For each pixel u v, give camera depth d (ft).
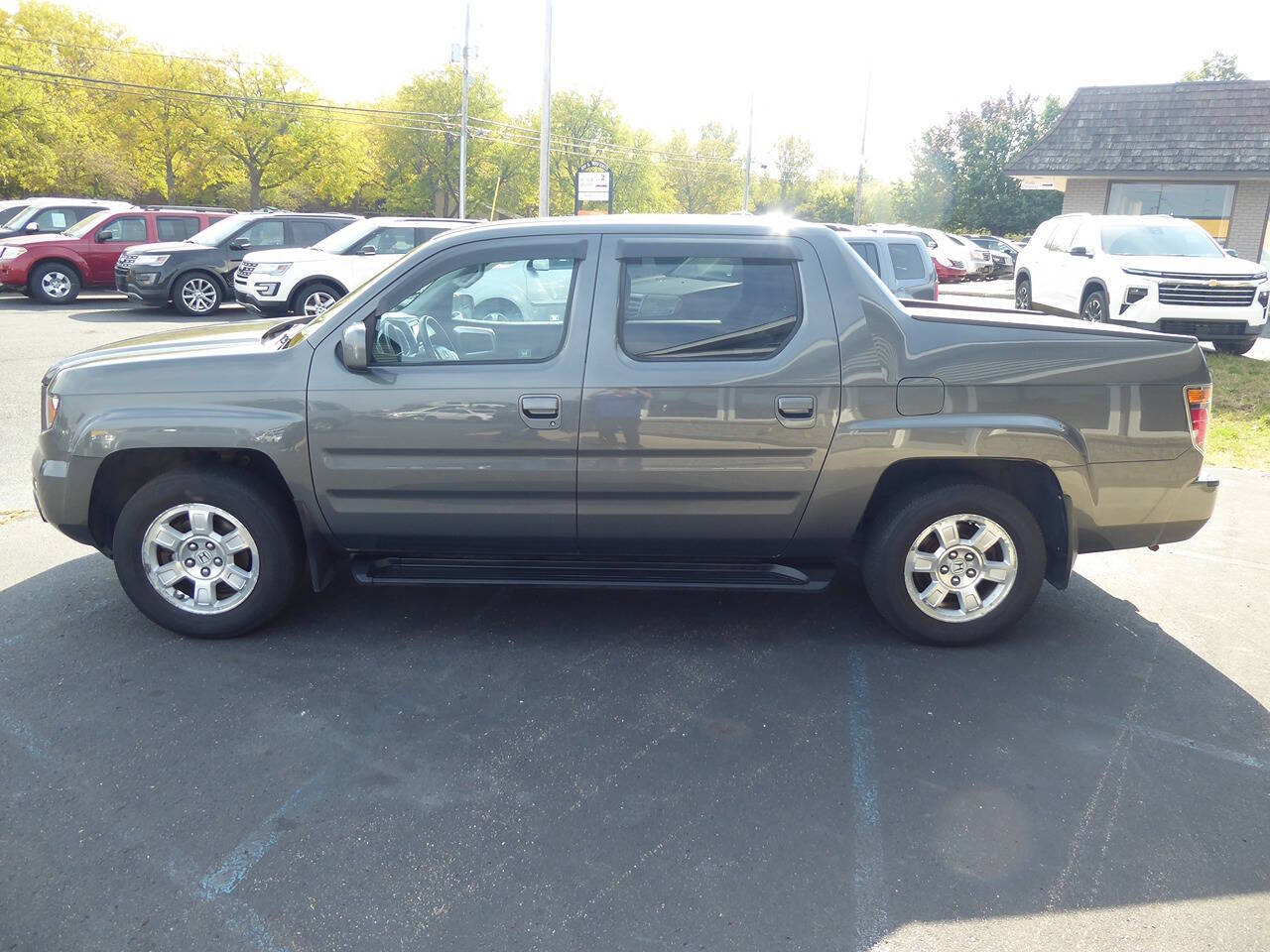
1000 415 13.52
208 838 9.72
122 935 8.38
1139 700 12.94
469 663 13.73
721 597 16.43
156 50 168.45
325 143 179.42
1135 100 70.03
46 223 69.51
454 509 13.82
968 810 10.36
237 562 14.44
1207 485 14.24
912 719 12.32
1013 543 13.97
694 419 13.35
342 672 13.38
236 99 167.63
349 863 9.37
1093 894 9.02
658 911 8.74
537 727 11.99
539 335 13.62
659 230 13.64
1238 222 67.31
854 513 13.82
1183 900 8.95
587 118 238.48
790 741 11.74
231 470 14.01
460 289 13.66
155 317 55.26
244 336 15.42
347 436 13.50
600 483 13.56
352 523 13.98
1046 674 13.66
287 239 58.44
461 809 10.26
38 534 19.21
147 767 10.96
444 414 13.38
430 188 217.56
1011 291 90.53
